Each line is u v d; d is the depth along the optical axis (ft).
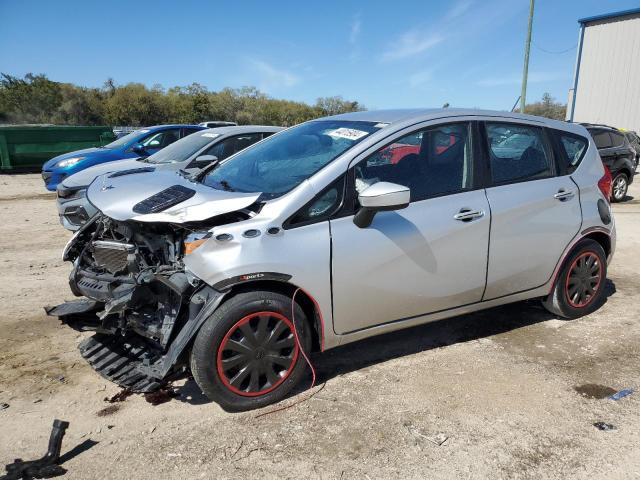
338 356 13.52
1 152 52.47
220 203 10.71
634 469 9.20
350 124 13.30
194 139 26.99
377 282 11.62
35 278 19.54
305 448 9.75
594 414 10.84
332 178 11.27
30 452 9.66
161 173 13.76
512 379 12.26
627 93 91.30
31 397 11.44
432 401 11.32
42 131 53.52
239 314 10.36
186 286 10.27
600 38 93.40
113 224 11.97
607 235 15.49
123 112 171.32
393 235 11.64
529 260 13.88
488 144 13.39
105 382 12.12
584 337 14.55
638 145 62.85
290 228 10.78
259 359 10.77
